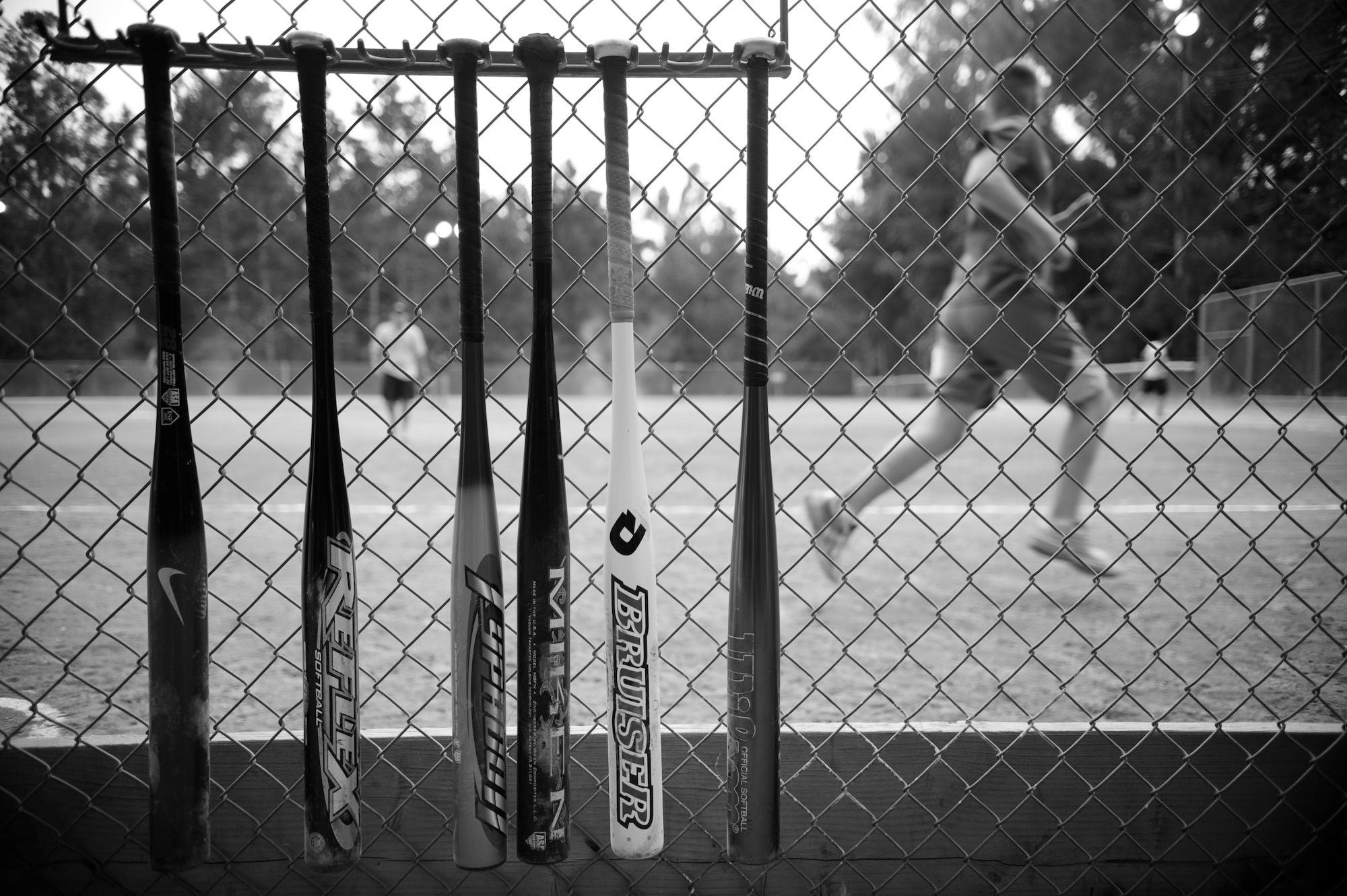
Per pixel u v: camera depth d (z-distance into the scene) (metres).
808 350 30.47
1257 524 4.73
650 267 1.31
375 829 1.32
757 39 1.11
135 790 1.30
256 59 1.16
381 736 1.32
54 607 2.82
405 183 22.41
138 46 1.05
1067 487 2.92
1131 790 1.38
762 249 1.14
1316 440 9.09
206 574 1.09
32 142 1.47
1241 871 1.38
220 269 21.80
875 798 1.37
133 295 15.65
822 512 2.83
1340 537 4.38
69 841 1.29
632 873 1.33
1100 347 1.47
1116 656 2.44
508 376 26.61
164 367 1.07
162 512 1.06
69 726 1.79
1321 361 8.70
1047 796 1.38
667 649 2.53
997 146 2.73
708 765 1.34
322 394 1.08
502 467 6.99
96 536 4.32
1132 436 10.05
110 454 8.87
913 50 1.32
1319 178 2.74
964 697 2.10
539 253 1.09
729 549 4.13
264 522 4.84
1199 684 2.18
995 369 2.85
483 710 1.11
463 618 1.10
